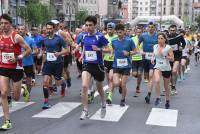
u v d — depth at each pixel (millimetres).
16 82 9016
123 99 11633
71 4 100938
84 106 9523
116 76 11391
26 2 62344
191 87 16406
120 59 11281
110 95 11703
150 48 13406
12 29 8922
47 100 11227
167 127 9273
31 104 11805
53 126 9125
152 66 12359
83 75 9500
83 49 9734
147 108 11492
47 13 62938
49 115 10305
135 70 13883
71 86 15977
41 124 9312
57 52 11508
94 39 9586
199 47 28859
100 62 9641
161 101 12766
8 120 8820
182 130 9031
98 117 10094
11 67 8828
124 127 9164
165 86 11500
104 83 16750
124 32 11227
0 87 8781
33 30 17609
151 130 8953
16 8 58969
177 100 13055
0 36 8930
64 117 10102
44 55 11625
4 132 8539
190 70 24734
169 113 10844
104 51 9609
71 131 8688
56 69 11656
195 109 11555
